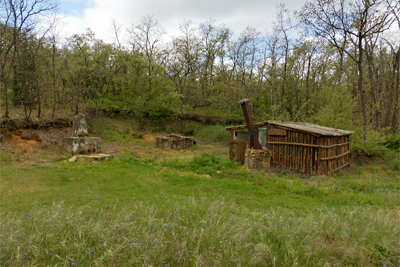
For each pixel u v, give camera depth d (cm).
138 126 2425
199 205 630
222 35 3294
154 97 2650
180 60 3044
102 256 342
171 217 514
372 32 1767
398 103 2712
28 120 1709
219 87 3011
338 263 400
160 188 901
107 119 2300
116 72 2458
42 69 1931
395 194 917
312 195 894
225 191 900
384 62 2750
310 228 486
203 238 421
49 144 1622
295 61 2805
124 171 1162
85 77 2162
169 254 377
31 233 391
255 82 3409
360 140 1791
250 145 1473
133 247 370
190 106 3011
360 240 469
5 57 1669
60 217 442
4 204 664
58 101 2059
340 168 1491
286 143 1393
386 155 1705
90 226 424
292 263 386
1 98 1909
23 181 912
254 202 777
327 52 2625
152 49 2945
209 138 2575
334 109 1955
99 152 1680
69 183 916
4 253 342
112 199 737
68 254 359
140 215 518
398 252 445
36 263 341
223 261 372
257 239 443
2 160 1269
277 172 1334
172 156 1828
